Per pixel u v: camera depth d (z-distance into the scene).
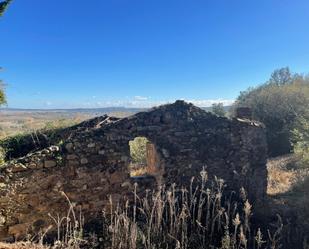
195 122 11.22
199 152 11.20
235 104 34.88
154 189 10.54
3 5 10.12
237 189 11.74
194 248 8.66
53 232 9.01
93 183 9.62
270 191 13.43
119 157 9.99
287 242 9.37
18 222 8.59
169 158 10.71
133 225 8.31
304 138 17.73
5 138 12.06
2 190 8.40
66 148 9.30
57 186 9.10
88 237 8.91
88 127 12.06
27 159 8.81
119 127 10.04
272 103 28.12
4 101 10.51
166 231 8.94
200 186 11.17
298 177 14.54
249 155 11.98
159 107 10.82
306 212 10.77
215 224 9.91
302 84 34.50
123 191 10.07
